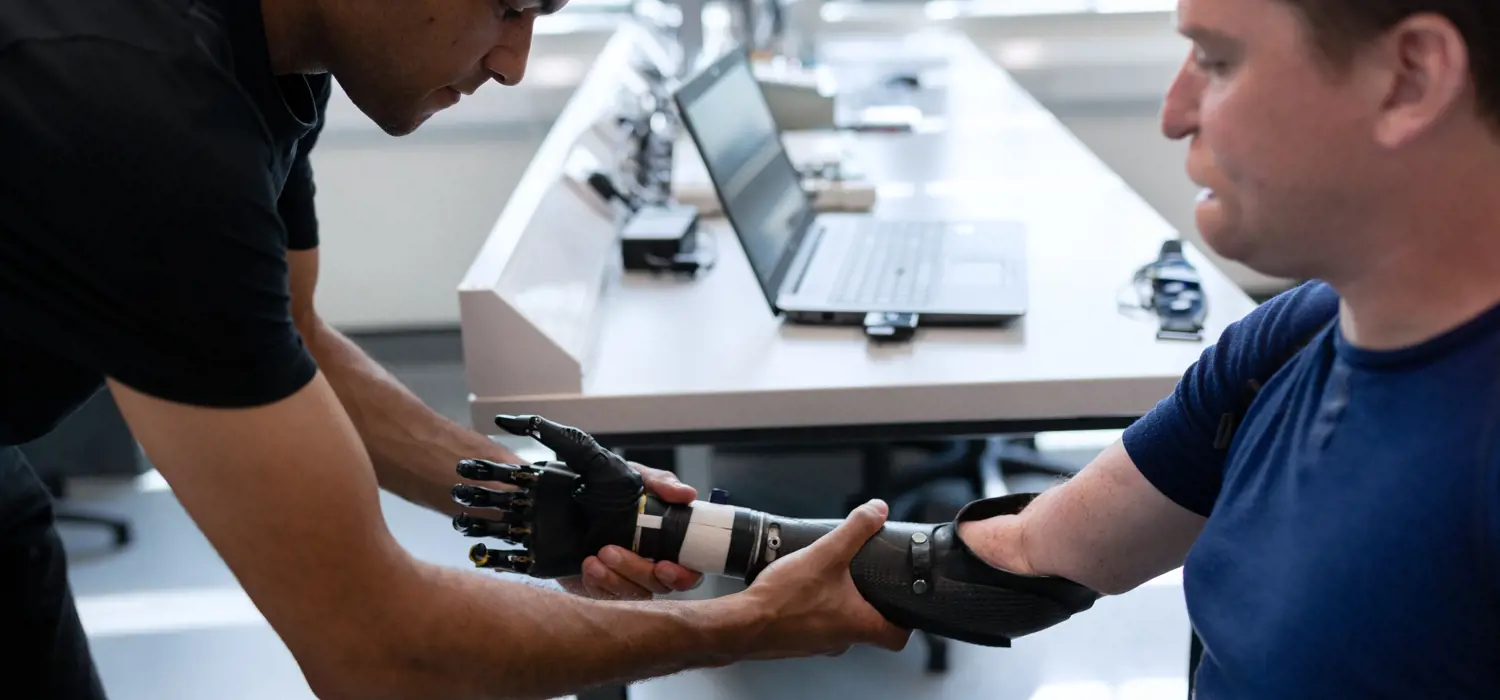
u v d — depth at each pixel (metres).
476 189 3.44
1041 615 1.04
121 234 0.70
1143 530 0.94
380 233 3.46
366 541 0.82
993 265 1.64
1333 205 0.60
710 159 1.46
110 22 0.70
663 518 1.12
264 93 0.84
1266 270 0.66
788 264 1.62
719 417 1.36
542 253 1.50
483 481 1.18
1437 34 0.53
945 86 2.83
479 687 0.89
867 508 1.08
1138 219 1.89
